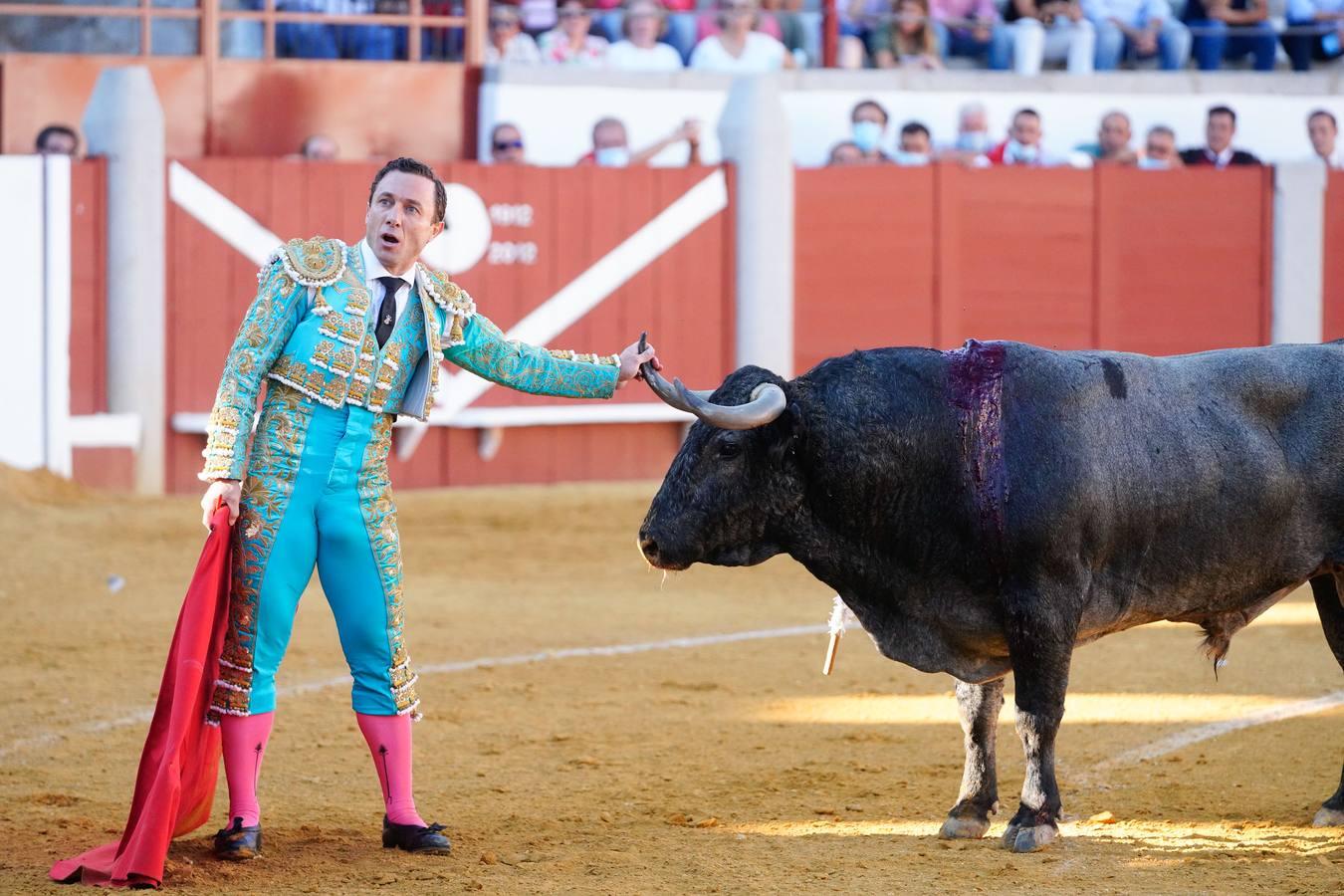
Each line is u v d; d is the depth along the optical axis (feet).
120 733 50.24
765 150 113.39
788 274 114.73
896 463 37.45
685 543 37.70
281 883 34.91
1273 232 123.65
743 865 36.50
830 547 38.27
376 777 45.32
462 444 109.60
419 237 37.11
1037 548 36.81
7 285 100.01
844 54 126.72
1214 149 126.41
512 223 108.68
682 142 118.11
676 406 36.47
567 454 112.37
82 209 101.50
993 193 118.83
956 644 38.65
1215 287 123.03
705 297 113.60
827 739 49.90
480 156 117.80
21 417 100.48
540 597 75.10
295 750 48.26
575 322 110.52
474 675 58.95
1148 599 38.52
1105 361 38.42
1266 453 38.42
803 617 71.41
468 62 118.93
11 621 67.82
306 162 105.50
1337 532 39.06
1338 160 128.88
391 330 36.88
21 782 44.62
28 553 82.43
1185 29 131.44
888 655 39.22
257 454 36.24
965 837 38.91
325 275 36.40
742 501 37.65
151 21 114.62
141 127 102.06
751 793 43.55
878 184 116.57
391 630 37.47
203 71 114.62
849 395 37.68
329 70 116.37
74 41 114.32
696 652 63.52
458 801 42.65
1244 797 42.86
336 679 57.98
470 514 98.94
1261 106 128.98
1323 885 34.86
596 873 35.81
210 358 104.58
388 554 37.17
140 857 34.19
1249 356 39.34
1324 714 52.75
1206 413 38.42
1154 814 41.27
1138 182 121.29
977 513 37.11
